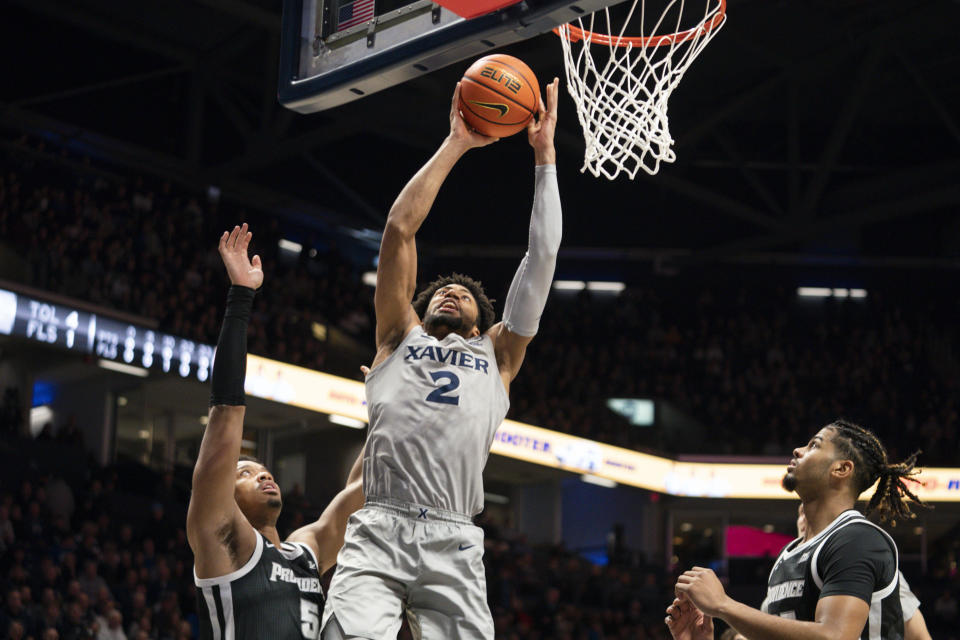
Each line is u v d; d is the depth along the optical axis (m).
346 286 24.36
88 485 17.31
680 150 25.16
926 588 21.84
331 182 25.30
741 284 26.98
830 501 3.66
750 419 24.33
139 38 22.34
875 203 25.69
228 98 23.89
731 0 20.23
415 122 24.88
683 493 23.81
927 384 25.03
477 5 4.05
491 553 20.47
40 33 21.48
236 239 4.01
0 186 18.88
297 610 3.98
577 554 23.22
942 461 23.16
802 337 26.20
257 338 19.62
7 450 17.08
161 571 15.38
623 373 24.91
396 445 3.61
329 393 20.44
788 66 22.44
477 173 26.41
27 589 13.23
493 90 3.98
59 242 18.69
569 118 23.48
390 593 3.49
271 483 4.37
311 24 4.75
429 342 3.77
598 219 26.64
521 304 3.89
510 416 22.02
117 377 19.78
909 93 24.08
